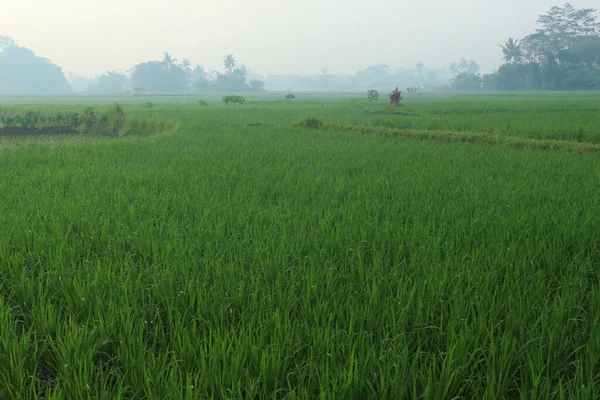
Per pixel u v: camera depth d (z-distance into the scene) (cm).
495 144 1573
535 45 11844
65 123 2667
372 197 771
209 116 3030
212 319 363
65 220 624
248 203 732
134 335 326
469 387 291
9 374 297
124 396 288
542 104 4203
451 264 462
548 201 700
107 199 766
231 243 526
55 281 424
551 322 345
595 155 1296
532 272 452
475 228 579
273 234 554
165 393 273
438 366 306
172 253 497
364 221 605
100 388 291
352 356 283
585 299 401
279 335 321
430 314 370
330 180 904
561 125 1872
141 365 294
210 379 279
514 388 294
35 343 320
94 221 608
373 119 2466
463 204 709
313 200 741
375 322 352
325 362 306
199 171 1017
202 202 722
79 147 1452
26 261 489
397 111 3291
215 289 405
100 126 2659
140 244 521
